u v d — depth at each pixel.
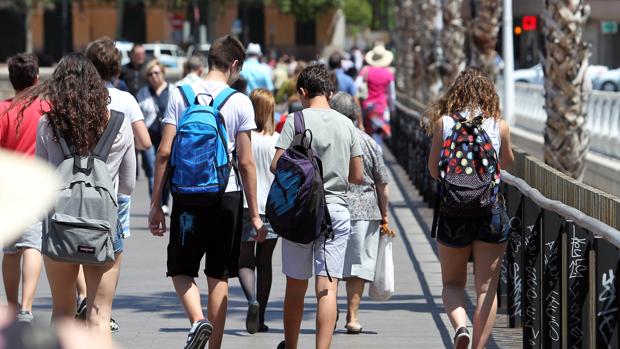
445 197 20.83
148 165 48.28
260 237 22.14
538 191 23.38
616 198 17.91
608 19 137.62
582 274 18.48
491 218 20.92
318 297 21.84
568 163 37.91
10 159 6.33
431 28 84.50
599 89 125.75
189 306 21.17
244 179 21.80
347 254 26.44
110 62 24.53
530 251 23.81
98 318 20.23
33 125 23.66
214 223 21.42
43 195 6.20
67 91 19.94
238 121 21.66
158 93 48.03
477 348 21.19
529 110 92.19
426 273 35.84
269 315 29.20
